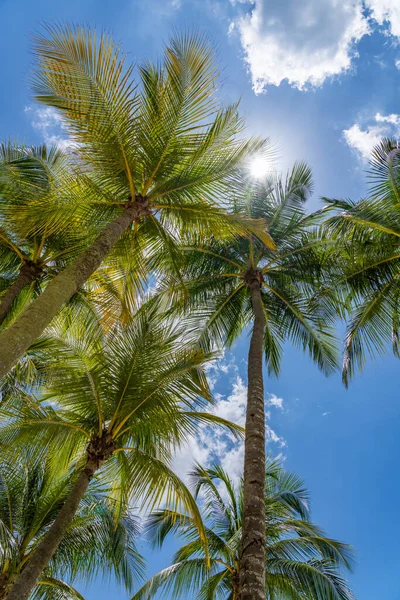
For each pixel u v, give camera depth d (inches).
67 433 351.6
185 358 364.5
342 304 493.4
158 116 315.9
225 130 335.3
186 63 311.4
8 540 358.3
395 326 476.7
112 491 397.1
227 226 342.3
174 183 326.3
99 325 426.3
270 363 543.8
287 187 526.9
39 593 441.4
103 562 472.4
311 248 495.8
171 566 452.1
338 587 407.2
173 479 324.8
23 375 440.1
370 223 440.8
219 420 362.3
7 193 411.8
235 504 519.2
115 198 334.6
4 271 455.8
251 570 242.8
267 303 520.1
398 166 450.9
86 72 290.5
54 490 446.3
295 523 485.1
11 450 338.0
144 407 352.8
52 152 449.1
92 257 258.5
